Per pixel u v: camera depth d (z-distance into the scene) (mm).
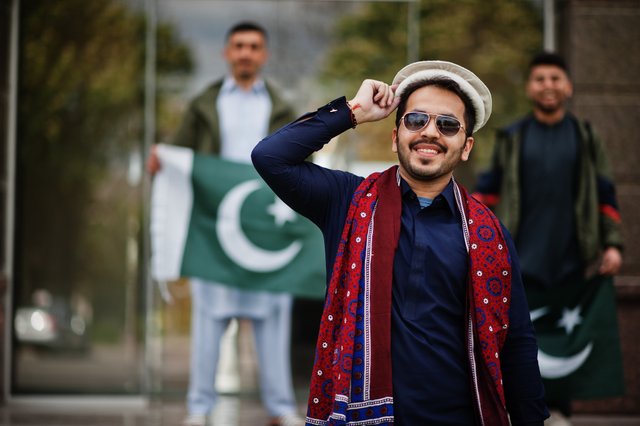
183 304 7629
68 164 7789
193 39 7656
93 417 6586
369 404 2883
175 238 6230
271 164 3037
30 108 7344
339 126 3094
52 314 7684
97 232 8086
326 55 7566
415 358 2926
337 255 3014
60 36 7516
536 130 5484
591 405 6348
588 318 5484
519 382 3072
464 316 3004
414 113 3037
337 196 3131
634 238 6406
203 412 6141
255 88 6293
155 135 7762
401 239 3014
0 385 6953
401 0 7469
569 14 6574
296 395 7348
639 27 6477
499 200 5520
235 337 7441
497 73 7176
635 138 6457
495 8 7191
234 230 6230
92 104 7746
